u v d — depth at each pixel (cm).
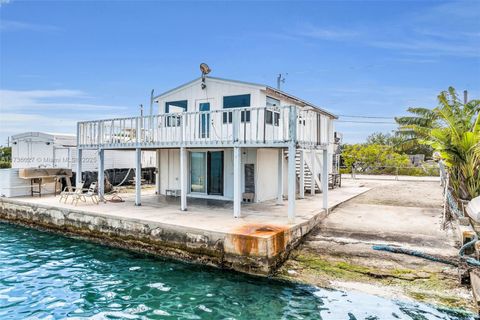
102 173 1385
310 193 1695
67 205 1267
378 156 3056
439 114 1247
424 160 3341
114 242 1059
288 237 859
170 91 1492
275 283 734
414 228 1004
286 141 963
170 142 1184
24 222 1348
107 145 1356
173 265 873
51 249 1033
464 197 1094
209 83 1397
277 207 1220
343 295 665
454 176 1145
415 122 1978
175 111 1495
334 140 2247
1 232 1256
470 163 1077
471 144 1050
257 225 906
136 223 1003
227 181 1412
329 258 829
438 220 1080
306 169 1739
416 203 1384
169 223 937
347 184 2175
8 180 1483
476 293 590
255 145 1008
